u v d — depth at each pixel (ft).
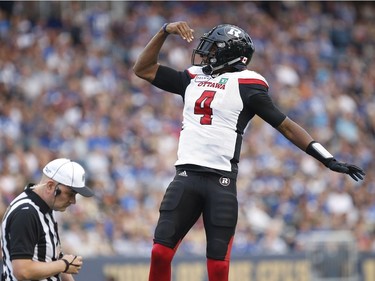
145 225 168.76
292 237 179.83
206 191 72.23
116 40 226.17
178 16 242.17
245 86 72.79
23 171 169.58
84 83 202.69
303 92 234.58
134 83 209.87
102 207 168.55
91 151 183.52
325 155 71.56
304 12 265.95
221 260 72.02
